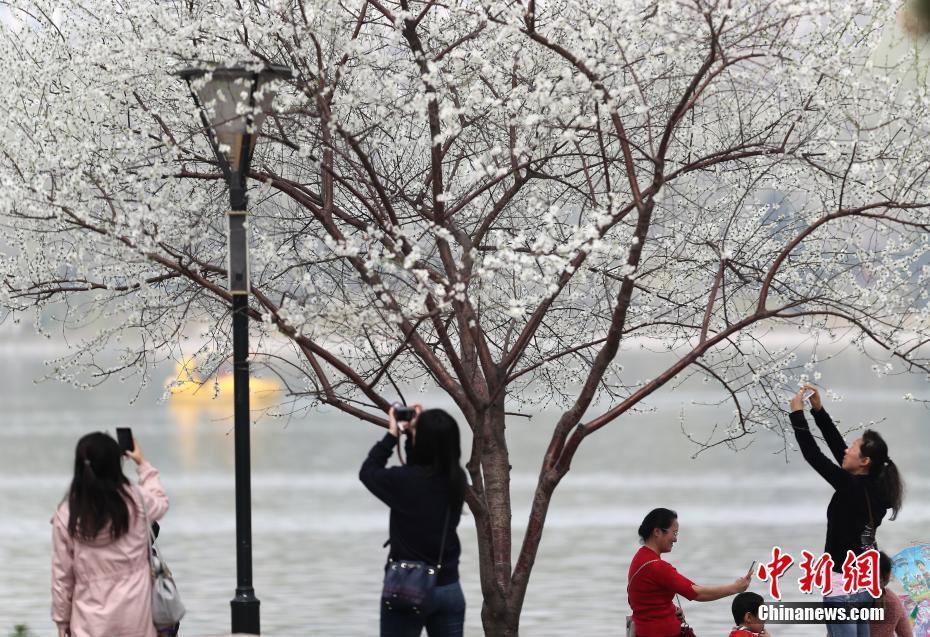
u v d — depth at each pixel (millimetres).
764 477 97250
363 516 74500
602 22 21172
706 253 25250
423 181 26094
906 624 23875
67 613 18219
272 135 23594
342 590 49906
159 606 18344
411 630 17469
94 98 22703
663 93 24828
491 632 23891
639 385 28734
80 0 24016
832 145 21016
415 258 20297
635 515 74125
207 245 26281
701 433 144125
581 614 44750
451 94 23453
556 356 24750
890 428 142000
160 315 24375
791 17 20500
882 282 23578
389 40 24375
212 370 26719
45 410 191875
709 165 23875
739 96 24234
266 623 43344
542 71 23938
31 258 23438
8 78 23250
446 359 29219
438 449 17625
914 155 21875
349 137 21266
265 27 22406
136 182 22203
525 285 25281
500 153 22203
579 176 26406
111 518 17859
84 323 25031
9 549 61438
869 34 21250
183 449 126375
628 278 21266
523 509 77562
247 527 21750
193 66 22953
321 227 26141
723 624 42531
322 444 133250
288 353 31969
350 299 22891
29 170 21609
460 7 23953
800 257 25328
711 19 20391
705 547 61281
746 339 26109
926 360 22484
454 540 17688
